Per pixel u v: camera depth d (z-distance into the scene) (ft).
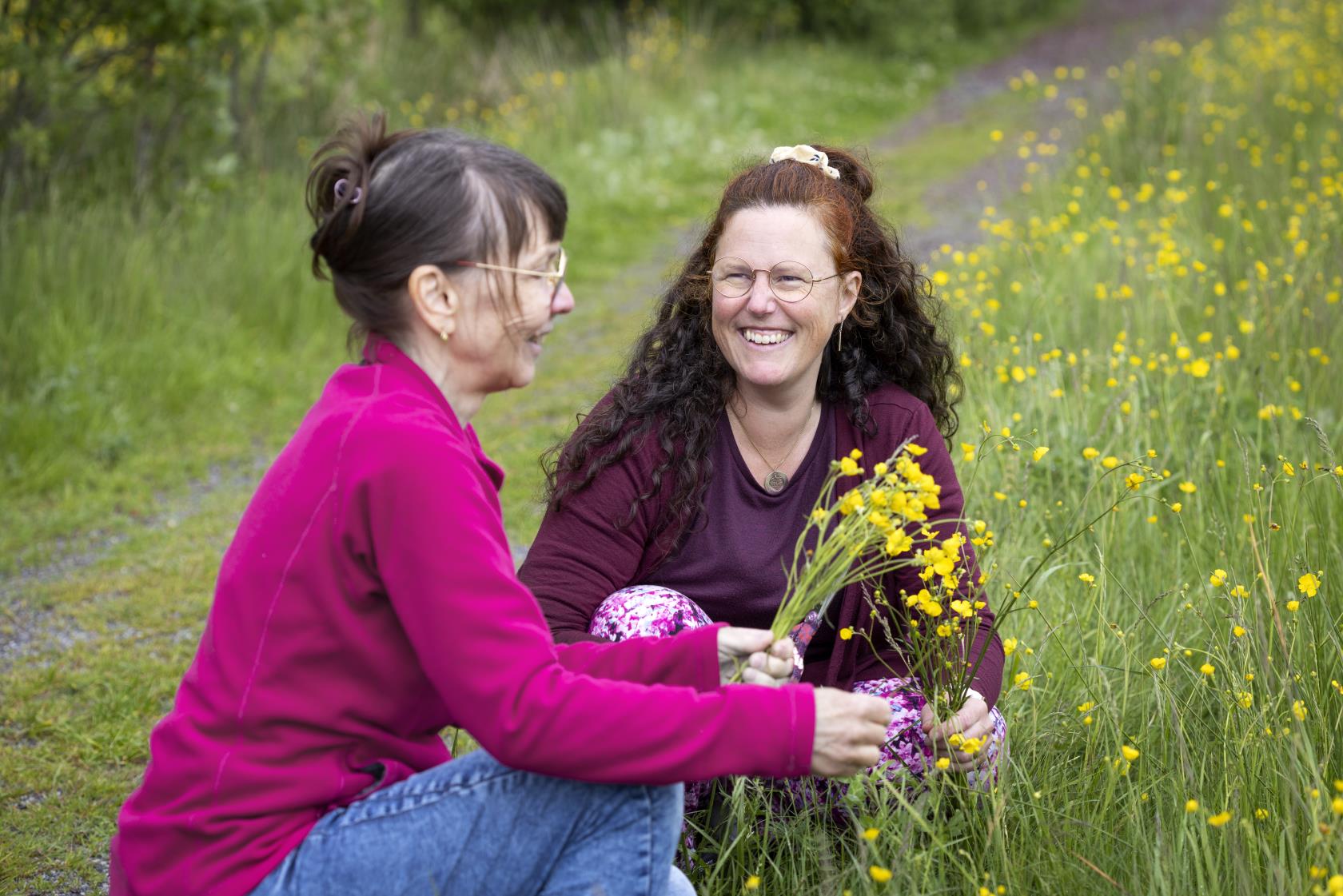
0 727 11.91
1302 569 9.70
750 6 57.57
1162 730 8.42
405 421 5.86
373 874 5.95
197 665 6.10
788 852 7.98
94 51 27.78
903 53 58.85
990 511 12.17
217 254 25.94
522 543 15.88
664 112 42.91
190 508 18.03
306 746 5.95
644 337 8.78
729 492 8.56
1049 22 69.62
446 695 5.84
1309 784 7.47
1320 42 36.29
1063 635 10.25
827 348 8.73
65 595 14.92
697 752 5.87
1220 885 7.27
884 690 8.36
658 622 8.03
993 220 27.07
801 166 8.47
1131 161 28.50
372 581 5.90
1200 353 15.94
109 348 21.81
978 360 15.55
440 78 45.16
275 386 23.00
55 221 23.68
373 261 6.14
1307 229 19.12
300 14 30.25
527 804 6.08
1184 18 65.77
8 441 19.15
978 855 7.63
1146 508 12.16
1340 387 14.79
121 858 6.07
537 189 6.26
